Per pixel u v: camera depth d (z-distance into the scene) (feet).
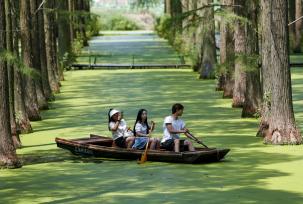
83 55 291.58
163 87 183.62
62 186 75.25
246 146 97.14
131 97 162.50
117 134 91.50
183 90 175.42
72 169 84.17
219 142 100.89
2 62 85.15
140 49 331.57
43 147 100.73
